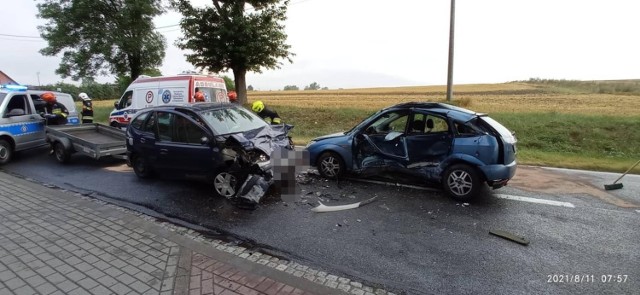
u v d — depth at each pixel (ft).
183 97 35.01
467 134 17.58
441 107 19.04
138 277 10.84
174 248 12.87
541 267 11.45
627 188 19.70
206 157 19.30
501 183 17.42
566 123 40.06
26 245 13.14
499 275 11.04
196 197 19.60
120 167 28.07
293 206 17.67
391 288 10.44
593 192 19.07
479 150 17.15
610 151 33.58
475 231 14.25
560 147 35.42
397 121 20.17
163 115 21.66
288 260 12.25
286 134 22.63
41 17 73.31
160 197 19.79
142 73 83.61
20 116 30.07
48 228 14.79
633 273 11.01
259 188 17.56
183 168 20.54
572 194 18.75
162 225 15.64
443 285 10.56
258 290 10.07
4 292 10.08
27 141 30.55
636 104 73.46
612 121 39.55
